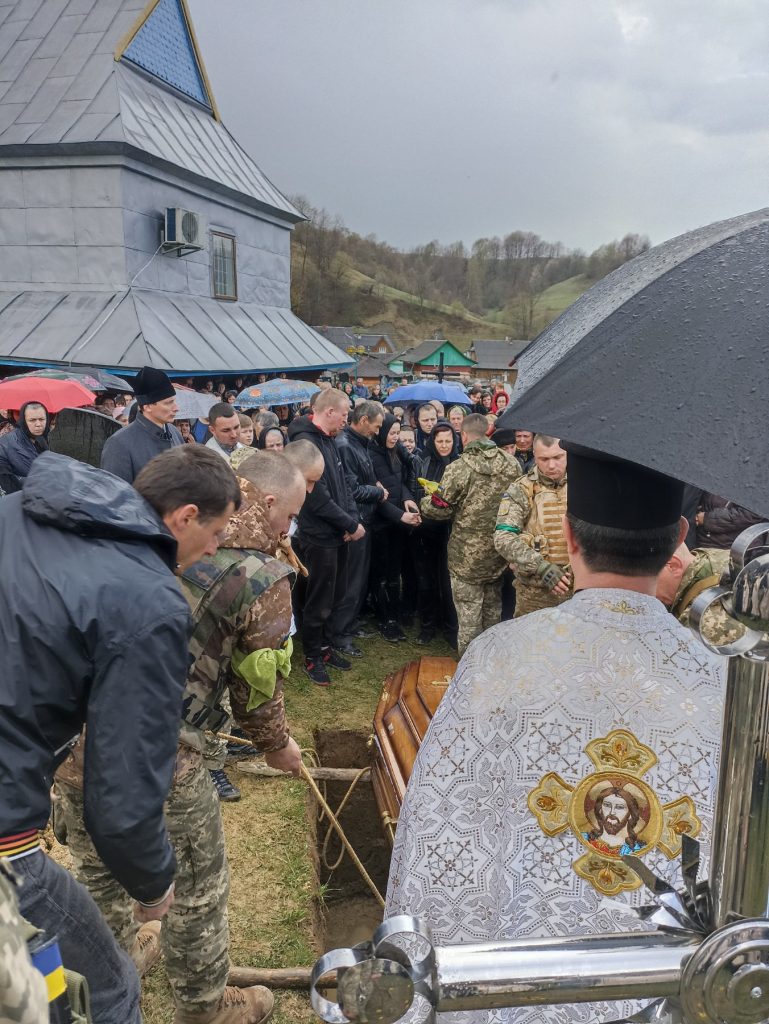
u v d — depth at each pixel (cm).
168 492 168
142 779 135
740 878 64
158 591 137
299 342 2019
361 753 427
